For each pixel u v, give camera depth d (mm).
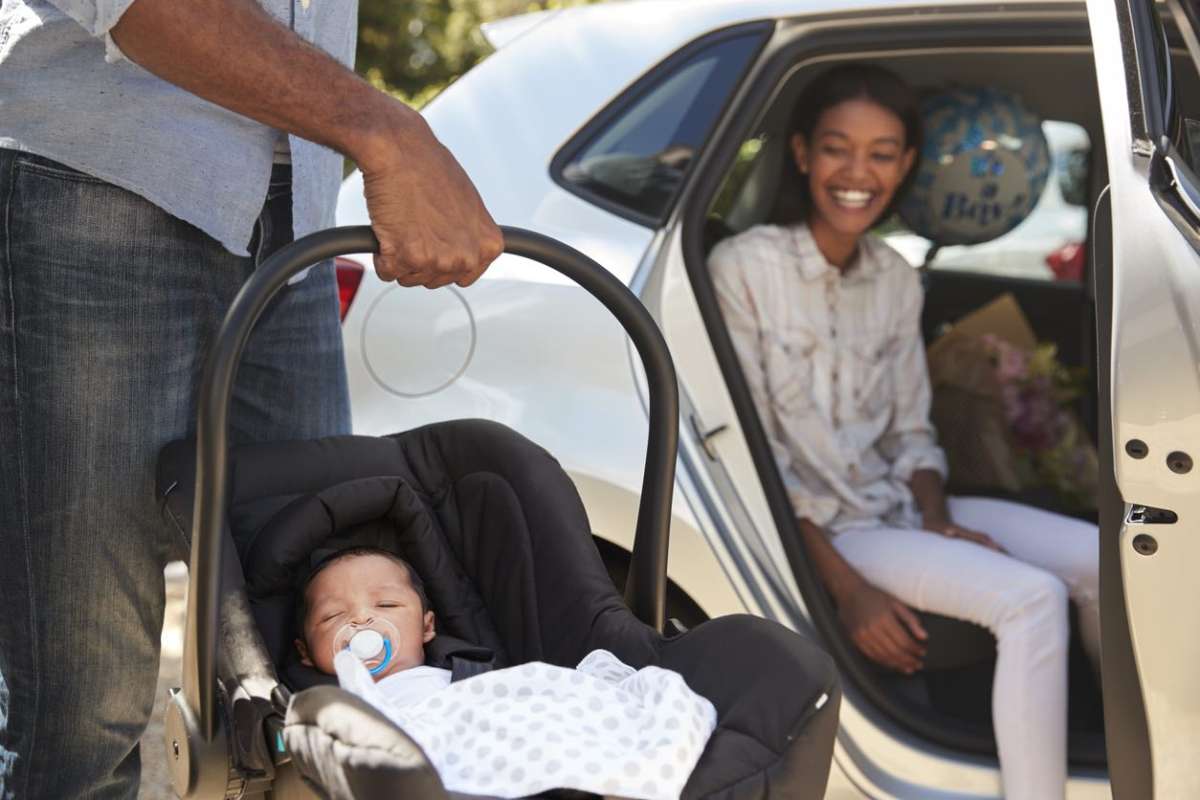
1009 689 2629
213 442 1532
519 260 2654
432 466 2061
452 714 1590
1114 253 1925
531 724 1526
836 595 2863
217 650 1604
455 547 2021
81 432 1916
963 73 3240
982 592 2732
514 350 2582
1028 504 3490
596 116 2734
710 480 2592
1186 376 1828
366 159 1680
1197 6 2318
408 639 1871
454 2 8641
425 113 2857
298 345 2148
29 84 1843
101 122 1837
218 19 1623
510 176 2732
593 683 1626
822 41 2711
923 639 2789
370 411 2617
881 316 3070
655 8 2826
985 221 3246
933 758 2598
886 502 3039
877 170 2922
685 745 1484
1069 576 2990
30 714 2004
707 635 1673
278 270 1586
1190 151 2041
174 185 1864
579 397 2545
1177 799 1961
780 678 1548
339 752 1335
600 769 1462
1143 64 2051
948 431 3553
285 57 1654
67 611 1970
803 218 3033
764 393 2955
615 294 1776
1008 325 3607
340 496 1943
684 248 2666
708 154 2688
